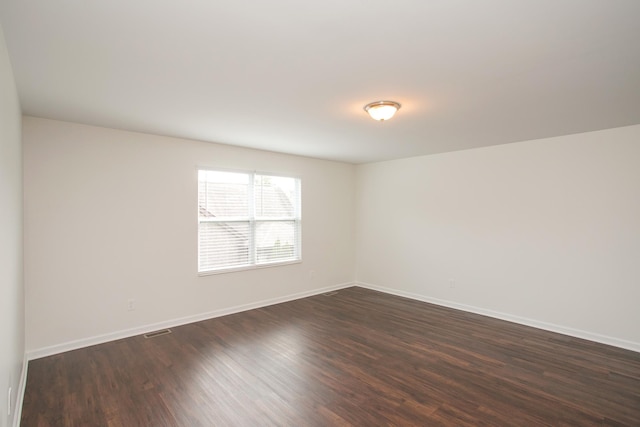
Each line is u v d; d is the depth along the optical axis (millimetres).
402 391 2578
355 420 2217
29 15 1513
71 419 2230
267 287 5008
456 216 4848
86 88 2436
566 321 3844
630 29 1646
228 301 4566
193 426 2158
